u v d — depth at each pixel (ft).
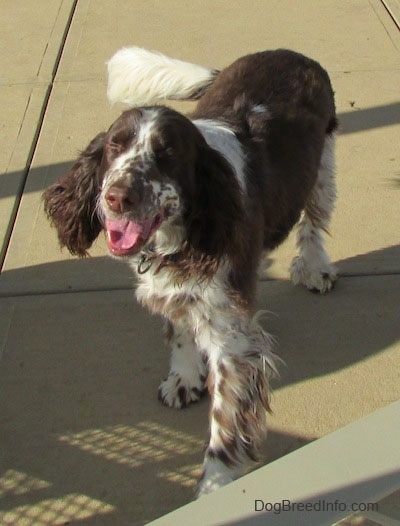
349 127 8.68
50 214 6.34
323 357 6.85
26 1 11.43
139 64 7.26
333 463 4.77
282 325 7.07
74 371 6.83
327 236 7.67
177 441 6.45
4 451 6.40
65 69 9.67
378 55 9.59
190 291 6.06
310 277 7.24
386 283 7.30
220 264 6.02
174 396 6.60
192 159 5.84
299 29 10.16
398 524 5.21
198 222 5.92
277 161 6.53
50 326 7.12
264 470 4.78
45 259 7.59
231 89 6.73
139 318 7.13
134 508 6.12
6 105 9.18
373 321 7.06
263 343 6.29
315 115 6.86
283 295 7.30
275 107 6.64
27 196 8.12
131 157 5.72
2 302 7.29
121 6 11.08
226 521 4.67
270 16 10.55
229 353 6.17
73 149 8.57
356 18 10.32
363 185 8.09
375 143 8.49
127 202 5.61
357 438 4.82
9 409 6.63
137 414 6.59
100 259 7.56
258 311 6.43
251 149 6.38
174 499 6.15
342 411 6.54
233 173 6.01
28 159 8.48
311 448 4.81
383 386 6.66
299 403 6.59
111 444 6.43
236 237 5.99
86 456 6.37
